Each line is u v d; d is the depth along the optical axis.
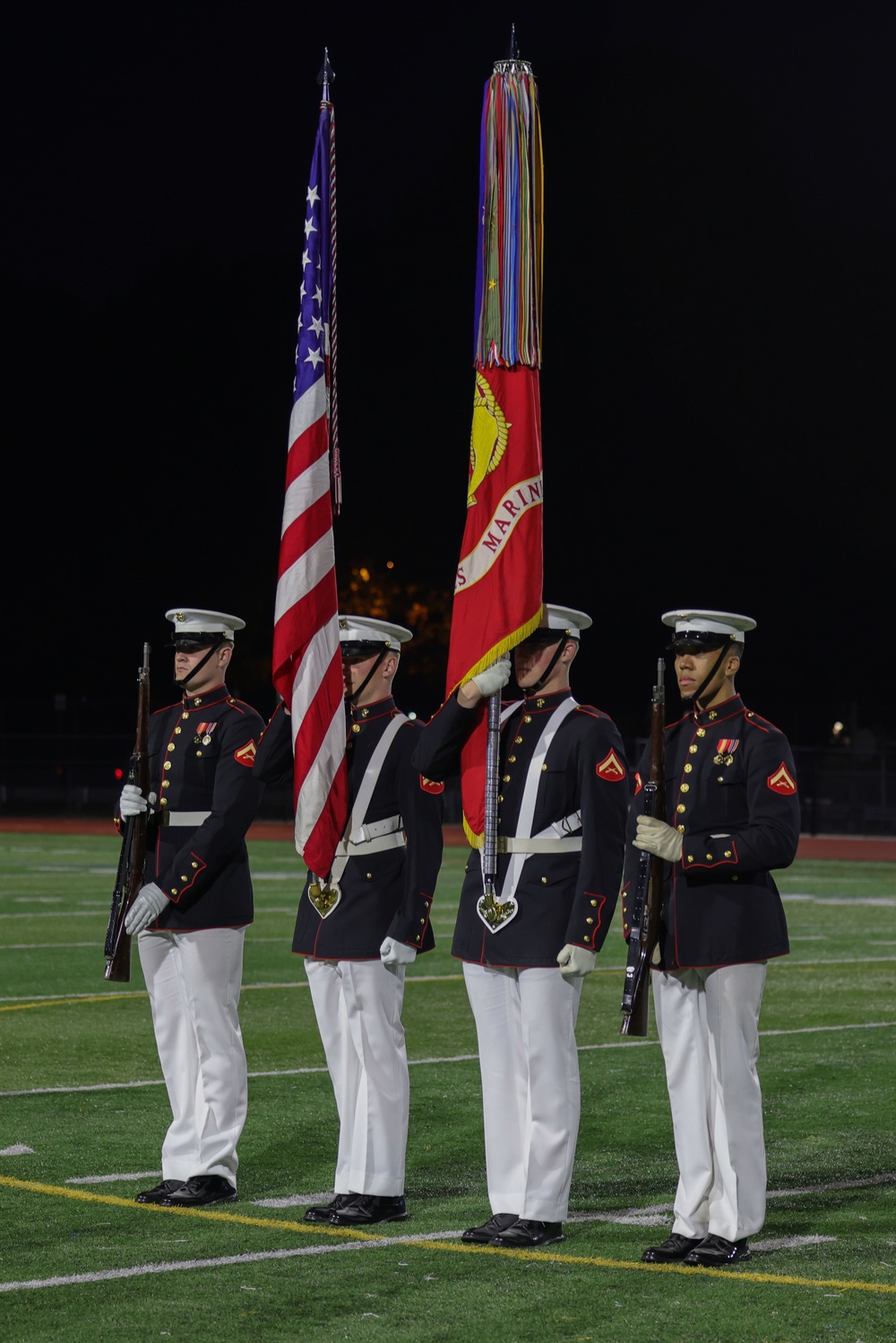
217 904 10.11
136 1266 8.62
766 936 8.85
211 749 10.34
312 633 10.16
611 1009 18.34
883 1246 9.11
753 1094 8.86
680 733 9.28
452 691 9.54
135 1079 14.12
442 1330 7.61
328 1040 9.86
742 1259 8.79
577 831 9.26
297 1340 7.45
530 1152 9.14
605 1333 7.55
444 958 22.91
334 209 11.24
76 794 69.88
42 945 23.80
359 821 9.85
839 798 59.72
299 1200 10.10
